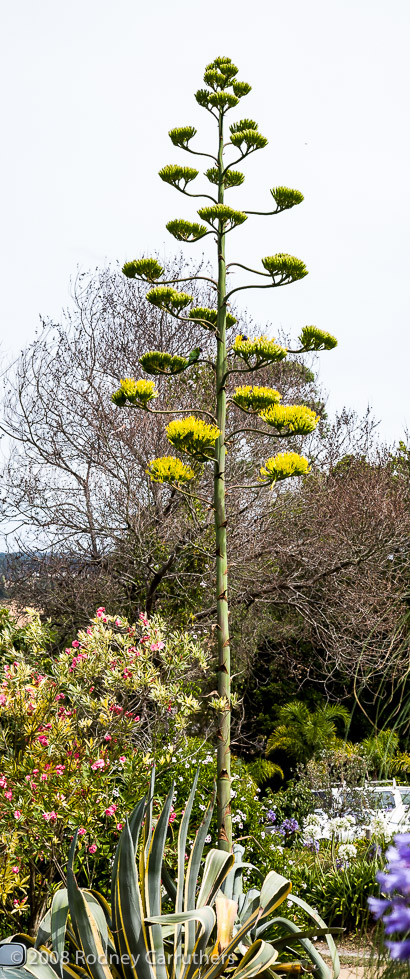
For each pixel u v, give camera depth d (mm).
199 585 10695
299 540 11398
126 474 10445
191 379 11555
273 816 8523
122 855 3133
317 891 5617
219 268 4660
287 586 10828
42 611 10734
